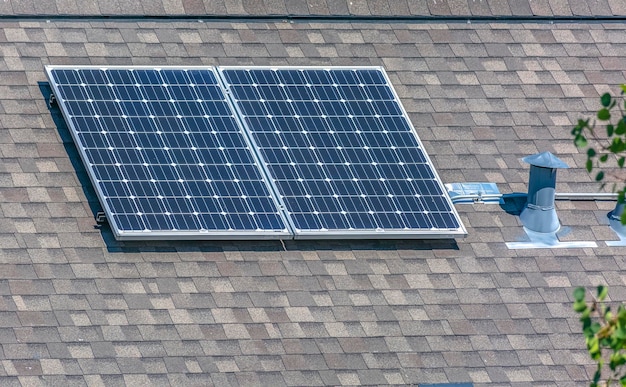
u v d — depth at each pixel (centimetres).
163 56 7019
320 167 6612
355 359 6003
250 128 6688
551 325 6294
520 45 7475
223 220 6334
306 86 6912
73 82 6656
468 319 6250
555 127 7156
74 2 7106
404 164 6706
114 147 6469
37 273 6062
